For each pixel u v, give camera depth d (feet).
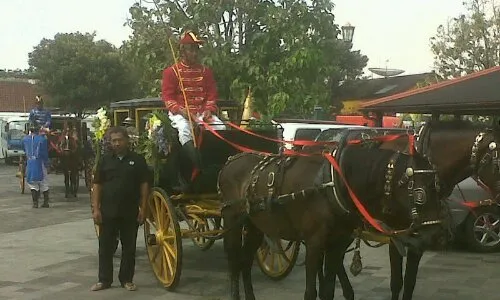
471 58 99.96
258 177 20.95
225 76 44.11
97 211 25.32
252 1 43.96
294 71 43.14
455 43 99.96
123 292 25.22
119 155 25.16
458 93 29.96
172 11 44.42
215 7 43.55
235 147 25.93
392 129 27.61
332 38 45.27
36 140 53.31
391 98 32.55
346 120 85.81
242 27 44.83
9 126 115.96
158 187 26.43
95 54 117.08
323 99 44.60
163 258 25.93
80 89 115.14
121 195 24.95
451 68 101.19
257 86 43.29
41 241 37.35
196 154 25.64
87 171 60.70
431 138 19.90
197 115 26.55
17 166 115.03
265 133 27.25
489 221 34.12
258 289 25.72
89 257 32.40
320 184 18.03
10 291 25.40
